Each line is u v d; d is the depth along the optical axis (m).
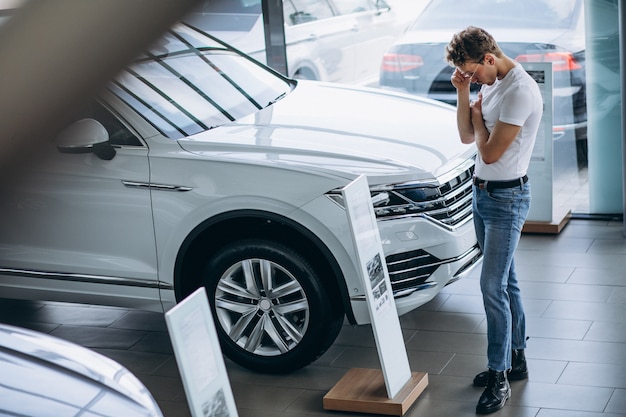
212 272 3.99
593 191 6.19
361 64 6.36
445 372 3.94
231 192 3.79
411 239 3.75
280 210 3.74
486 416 3.47
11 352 2.29
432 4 6.14
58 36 0.59
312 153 3.88
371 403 3.55
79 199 4.04
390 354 3.58
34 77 0.60
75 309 5.08
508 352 3.54
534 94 3.27
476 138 3.36
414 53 6.25
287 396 3.82
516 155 3.34
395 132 4.20
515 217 3.39
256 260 3.89
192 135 4.05
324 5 6.31
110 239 4.05
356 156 3.86
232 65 4.79
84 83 0.61
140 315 4.95
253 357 4.01
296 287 3.86
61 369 2.22
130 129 3.98
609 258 5.36
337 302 3.91
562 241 5.75
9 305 5.18
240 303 3.99
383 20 6.24
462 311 4.66
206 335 2.70
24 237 4.18
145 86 4.19
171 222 3.91
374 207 3.70
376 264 3.53
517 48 6.04
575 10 5.88
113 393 2.17
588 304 4.63
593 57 5.93
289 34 6.39
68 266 4.14
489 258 3.45
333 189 3.68
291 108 4.51
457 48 3.25
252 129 4.16
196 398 2.61
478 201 3.46
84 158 4.00
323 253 3.75
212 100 4.37
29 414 1.95
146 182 3.92
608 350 4.03
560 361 3.95
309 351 3.91
